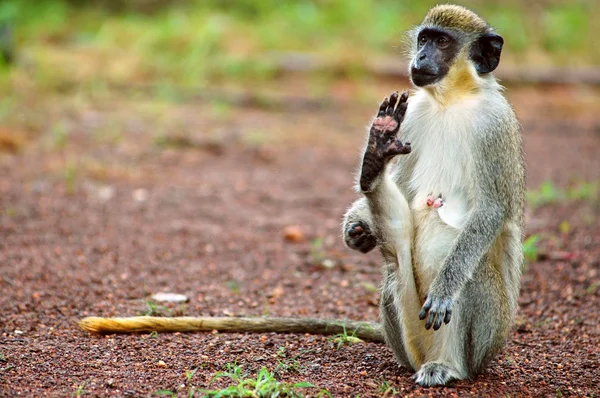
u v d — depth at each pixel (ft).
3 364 27.22
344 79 91.35
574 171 63.82
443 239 27.17
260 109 81.20
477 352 27.20
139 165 60.08
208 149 65.98
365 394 25.41
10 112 69.31
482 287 26.89
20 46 90.02
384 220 27.17
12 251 40.96
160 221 47.73
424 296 27.50
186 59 89.04
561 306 36.09
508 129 27.61
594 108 90.48
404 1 112.16
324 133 74.33
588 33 112.27
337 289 38.19
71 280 37.45
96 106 74.90
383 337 29.78
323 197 55.16
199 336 30.78
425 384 26.45
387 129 26.08
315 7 108.37
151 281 38.09
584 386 27.17
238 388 24.63
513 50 104.06
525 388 26.71
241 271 40.27
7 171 56.03
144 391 25.02
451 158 27.73
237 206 52.08
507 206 27.32
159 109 75.41
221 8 106.11
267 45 96.12
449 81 28.17
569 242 44.88
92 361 27.78
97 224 46.29
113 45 92.32
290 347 29.86
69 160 59.31
